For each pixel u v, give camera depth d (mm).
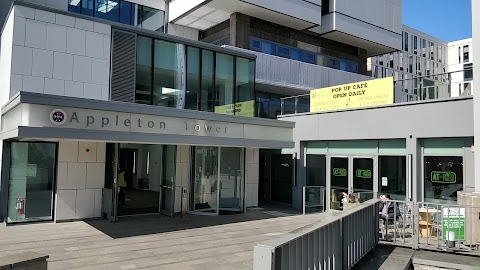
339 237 5969
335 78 23703
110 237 9984
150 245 9219
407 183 12594
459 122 11508
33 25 11266
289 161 17719
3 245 8938
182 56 13945
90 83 12094
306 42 24594
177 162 13930
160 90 13352
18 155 11516
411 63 64188
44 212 11820
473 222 8523
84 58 12031
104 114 9555
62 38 11711
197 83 14266
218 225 12086
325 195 15727
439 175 12141
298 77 21703
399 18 27828
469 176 11344
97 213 12523
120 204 15070
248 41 21672
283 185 18031
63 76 11664
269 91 22469
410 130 12703
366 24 25562
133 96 12750
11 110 9906
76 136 9031
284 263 3836
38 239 9609
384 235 9477
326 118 15594
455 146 11812
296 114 16969
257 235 10625
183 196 13531
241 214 14500
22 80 10992
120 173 15242
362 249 7422
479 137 10320
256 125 13102
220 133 12070
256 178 16844
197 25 23125
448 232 8250
